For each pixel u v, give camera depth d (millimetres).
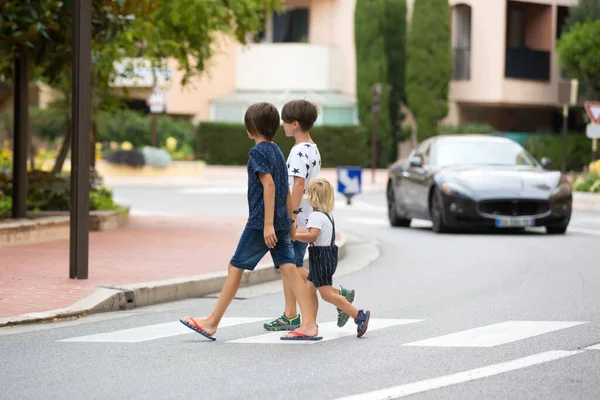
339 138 96812
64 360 16484
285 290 19219
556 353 16859
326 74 101000
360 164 96688
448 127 94375
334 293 18562
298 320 19203
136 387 14547
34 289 22953
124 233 36781
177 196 64875
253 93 102750
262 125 18000
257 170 17719
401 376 15180
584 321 20078
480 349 17250
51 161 78500
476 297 23625
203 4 40531
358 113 97000
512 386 14547
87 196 24391
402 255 33156
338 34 102312
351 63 101438
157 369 15758
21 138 34125
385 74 95750
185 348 17500
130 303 22562
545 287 25266
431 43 94625
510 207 38844
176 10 40406
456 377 15094
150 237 35281
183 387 14523
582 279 26750
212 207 55406
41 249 30703
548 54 97500
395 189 44031
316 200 18562
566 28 96062
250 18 42781
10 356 16812
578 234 39906
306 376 15219
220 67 103250
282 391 14258
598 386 14555
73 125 24375
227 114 101625
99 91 45500
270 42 105750
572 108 99812
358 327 18422
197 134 99688
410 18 98812
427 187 40844
